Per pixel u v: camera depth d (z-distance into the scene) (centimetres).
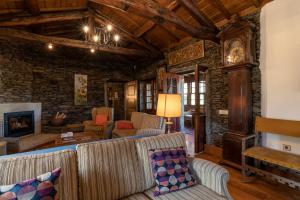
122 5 282
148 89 700
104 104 721
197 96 405
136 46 618
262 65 302
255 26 308
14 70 482
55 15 421
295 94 262
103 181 149
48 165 130
